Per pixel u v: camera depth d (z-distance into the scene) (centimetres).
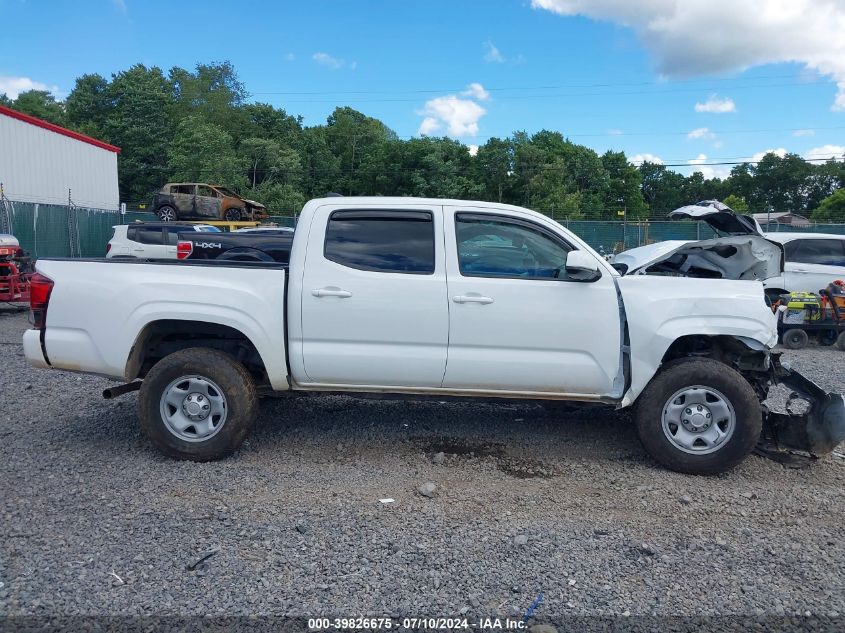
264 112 6169
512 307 466
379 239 480
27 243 2083
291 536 368
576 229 3145
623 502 424
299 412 611
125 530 372
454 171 5822
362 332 470
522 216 483
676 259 605
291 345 475
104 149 2941
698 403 466
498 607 304
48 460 479
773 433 508
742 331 464
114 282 477
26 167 2434
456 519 394
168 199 2903
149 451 502
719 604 310
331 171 6284
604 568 341
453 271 471
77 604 299
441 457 495
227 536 367
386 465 484
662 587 324
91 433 543
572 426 583
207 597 307
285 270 480
